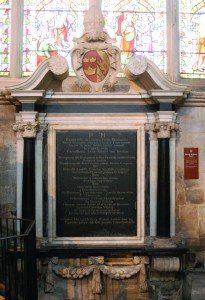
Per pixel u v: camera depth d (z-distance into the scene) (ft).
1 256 15.81
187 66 18.13
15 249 13.38
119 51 16.31
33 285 13.93
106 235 16.70
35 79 15.75
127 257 16.55
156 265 16.01
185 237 17.04
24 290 13.92
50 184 16.60
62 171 16.67
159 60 18.17
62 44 18.10
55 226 16.58
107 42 16.35
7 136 16.84
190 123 17.10
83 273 16.19
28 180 16.11
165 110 16.31
